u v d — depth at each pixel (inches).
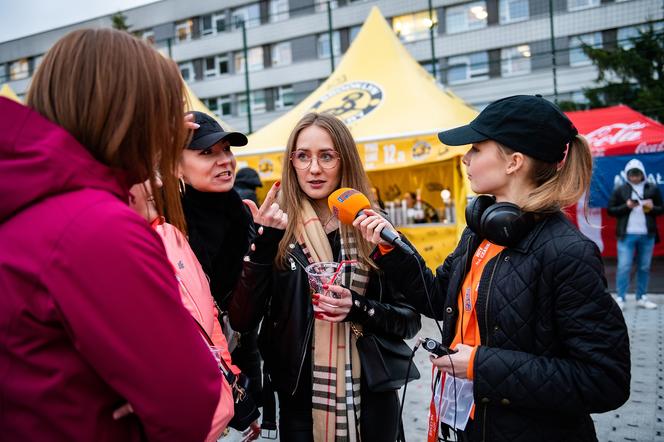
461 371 50.2
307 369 67.2
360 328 66.5
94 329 28.3
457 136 56.6
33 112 31.0
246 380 67.8
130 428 32.0
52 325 29.0
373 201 74.4
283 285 67.2
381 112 258.5
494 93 922.1
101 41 33.4
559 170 54.2
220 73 1192.8
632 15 839.7
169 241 53.2
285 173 73.6
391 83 275.6
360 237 69.3
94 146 33.3
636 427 115.0
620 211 230.7
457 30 951.0
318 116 73.2
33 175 29.6
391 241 60.2
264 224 61.9
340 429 64.4
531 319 49.8
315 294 62.1
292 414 67.9
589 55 613.0
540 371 47.2
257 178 180.9
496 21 922.1
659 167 322.3
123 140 34.0
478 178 56.3
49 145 30.2
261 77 1137.4
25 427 28.7
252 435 89.0
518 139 52.7
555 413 49.4
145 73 34.2
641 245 228.2
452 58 950.4
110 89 32.7
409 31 983.0
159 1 1229.7
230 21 1169.4
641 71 582.2
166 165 37.0
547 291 49.1
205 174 76.7
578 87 870.4
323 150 70.8
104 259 28.8
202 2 1190.9
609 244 353.7
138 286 29.6
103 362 28.8
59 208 29.8
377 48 299.9
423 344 52.3
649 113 547.5
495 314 51.3
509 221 50.5
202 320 51.9
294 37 1102.4
